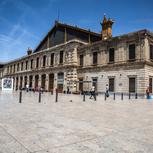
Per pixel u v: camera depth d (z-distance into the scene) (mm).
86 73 36969
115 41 31859
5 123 6746
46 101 16703
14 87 63562
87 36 44938
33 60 53750
